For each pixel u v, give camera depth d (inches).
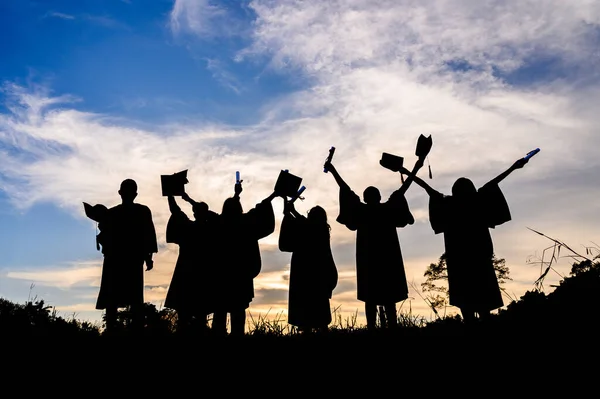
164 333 287.3
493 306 281.9
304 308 339.3
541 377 180.5
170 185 336.5
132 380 208.5
